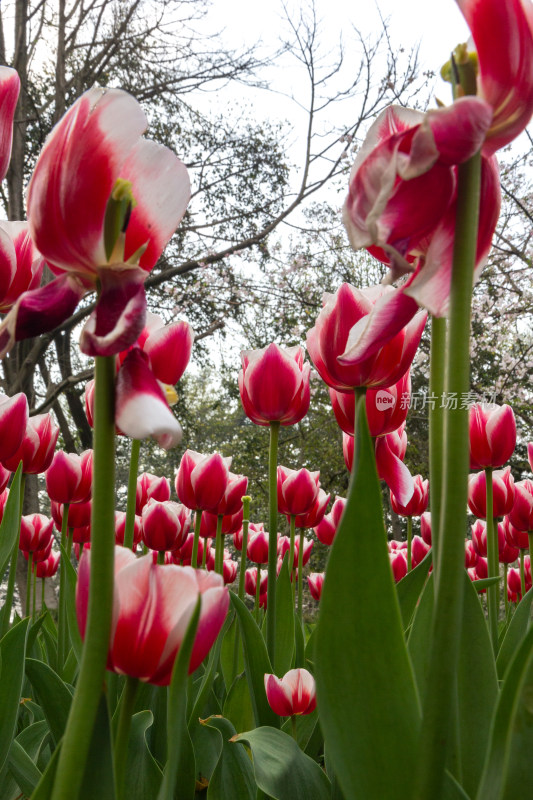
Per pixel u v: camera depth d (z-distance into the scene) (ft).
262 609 11.13
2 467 6.91
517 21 1.95
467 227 1.98
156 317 5.49
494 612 6.92
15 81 3.33
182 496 7.10
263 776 3.27
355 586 2.15
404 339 4.15
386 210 1.93
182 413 51.31
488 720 2.93
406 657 2.13
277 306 42.47
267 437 44.68
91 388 6.13
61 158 1.94
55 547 12.73
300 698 4.74
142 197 2.07
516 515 8.74
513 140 2.08
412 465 38.70
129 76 49.44
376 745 2.09
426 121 1.85
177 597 2.22
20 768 4.02
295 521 8.47
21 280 3.91
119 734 2.34
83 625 2.21
